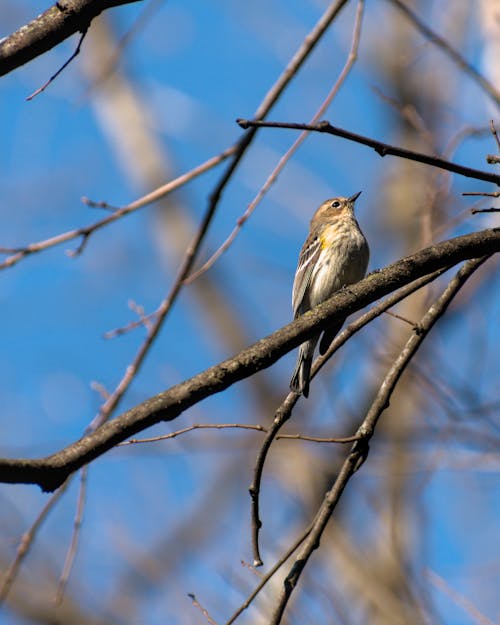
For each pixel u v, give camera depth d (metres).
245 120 5.79
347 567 13.45
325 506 7.08
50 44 6.17
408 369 13.40
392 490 14.40
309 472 15.77
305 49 9.20
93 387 9.66
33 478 5.25
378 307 7.64
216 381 5.88
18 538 9.42
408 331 14.12
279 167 9.18
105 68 11.29
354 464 7.21
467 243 6.69
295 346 6.25
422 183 17.17
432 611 10.80
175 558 14.70
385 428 14.99
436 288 12.84
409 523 14.07
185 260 9.38
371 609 12.34
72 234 9.04
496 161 6.45
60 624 13.38
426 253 6.62
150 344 9.34
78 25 6.19
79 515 9.13
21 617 13.42
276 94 9.25
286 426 16.44
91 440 5.46
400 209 17.34
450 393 12.81
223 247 9.30
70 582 13.85
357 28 9.23
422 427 14.77
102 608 13.70
